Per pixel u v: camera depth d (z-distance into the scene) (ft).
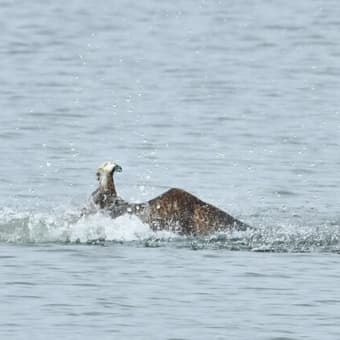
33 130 300.81
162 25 520.83
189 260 172.65
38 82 376.89
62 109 330.75
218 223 186.19
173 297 155.02
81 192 231.30
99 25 517.14
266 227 195.42
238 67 412.77
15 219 191.31
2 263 169.89
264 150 280.51
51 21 521.65
